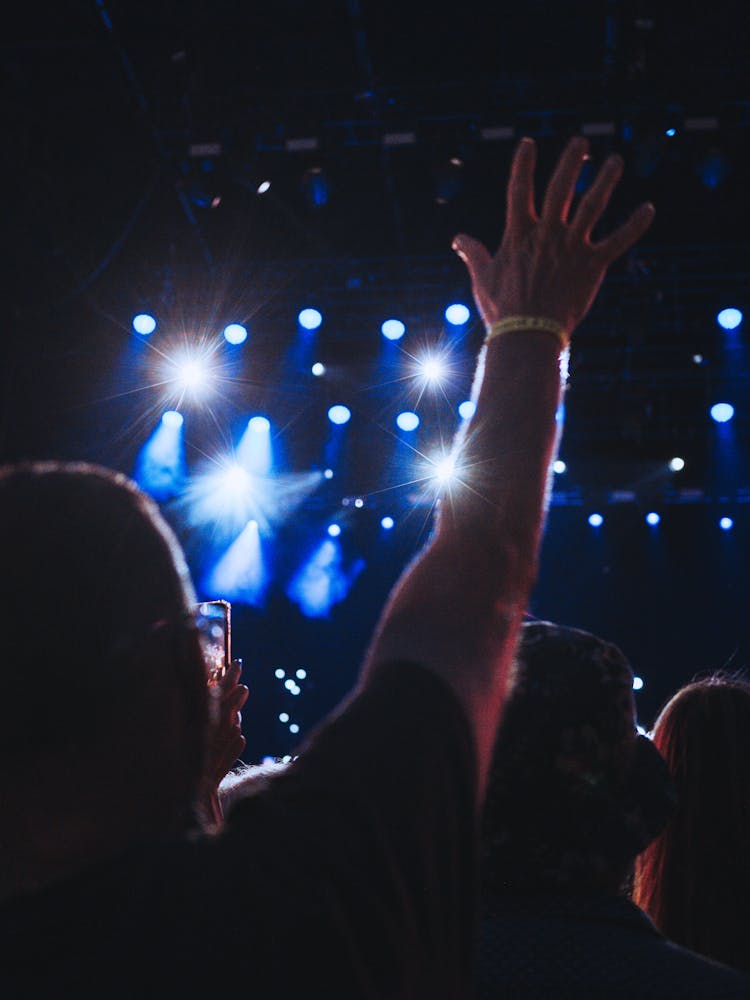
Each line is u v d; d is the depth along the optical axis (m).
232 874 0.57
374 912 0.57
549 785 1.25
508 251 0.81
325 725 0.63
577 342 10.21
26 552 0.58
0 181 7.94
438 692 0.63
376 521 11.88
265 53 7.44
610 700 1.27
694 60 7.43
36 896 0.57
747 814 1.69
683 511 12.09
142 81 7.65
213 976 0.55
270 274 9.70
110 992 0.55
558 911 1.22
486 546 0.70
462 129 7.85
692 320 9.95
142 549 0.60
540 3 6.97
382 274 9.79
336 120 7.96
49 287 8.71
